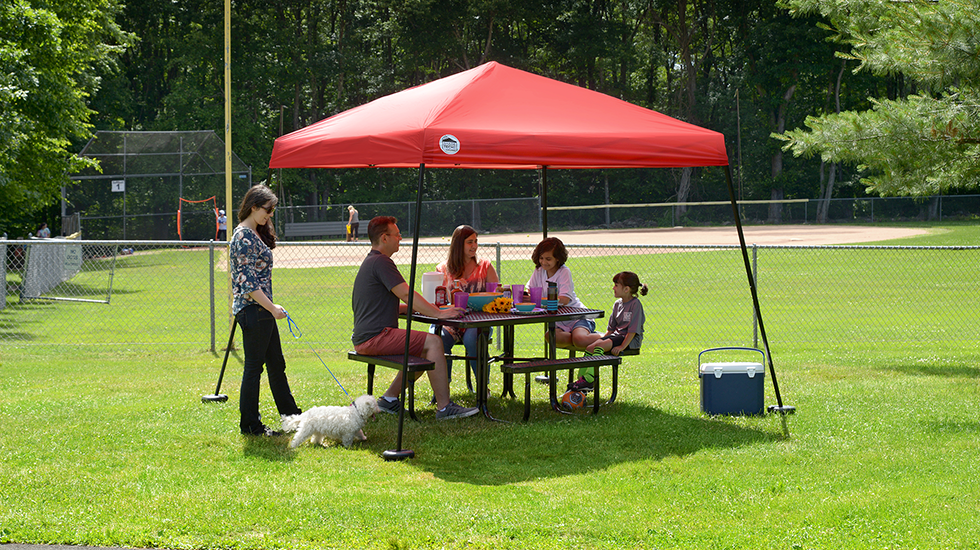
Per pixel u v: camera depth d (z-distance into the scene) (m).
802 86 57.53
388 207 46.00
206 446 6.16
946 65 8.82
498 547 4.17
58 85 22.56
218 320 15.41
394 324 7.00
